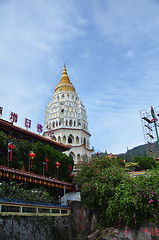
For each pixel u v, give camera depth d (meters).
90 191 30.92
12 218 20.38
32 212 23.72
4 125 31.12
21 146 31.11
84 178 33.12
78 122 71.00
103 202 29.05
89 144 71.56
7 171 26.89
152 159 52.50
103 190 28.50
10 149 29.17
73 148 64.12
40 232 22.98
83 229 30.83
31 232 21.72
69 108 71.00
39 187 31.98
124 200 25.02
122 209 25.70
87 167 34.22
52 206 27.73
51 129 67.94
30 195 26.02
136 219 25.09
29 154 29.77
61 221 28.53
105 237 25.89
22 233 20.55
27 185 30.81
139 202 24.38
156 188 24.19
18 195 24.91
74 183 36.97
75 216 32.16
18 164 29.83
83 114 73.31
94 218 30.86
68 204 34.12
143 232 24.19
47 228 24.45
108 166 33.22
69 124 69.75
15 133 33.69
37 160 33.00
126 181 27.62
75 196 36.12
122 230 25.52
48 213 26.42
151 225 23.98
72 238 29.86
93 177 31.75
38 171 32.88
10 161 28.91
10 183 26.67
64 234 27.52
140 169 52.44
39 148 33.62
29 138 35.75
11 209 20.92
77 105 73.62
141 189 24.72
